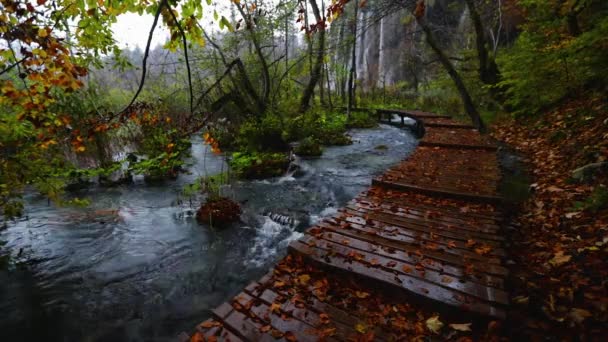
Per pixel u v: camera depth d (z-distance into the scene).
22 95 2.08
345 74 17.27
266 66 10.05
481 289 2.17
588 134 5.42
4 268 3.89
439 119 11.74
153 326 2.98
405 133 12.82
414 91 21.03
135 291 3.48
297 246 2.87
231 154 9.66
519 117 9.19
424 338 1.89
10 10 1.69
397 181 4.65
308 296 2.27
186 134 2.92
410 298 2.21
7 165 3.35
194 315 3.12
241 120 11.23
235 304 2.20
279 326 1.98
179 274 3.77
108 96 8.15
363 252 2.75
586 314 2.09
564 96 7.82
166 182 7.29
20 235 4.71
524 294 2.46
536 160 5.77
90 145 7.52
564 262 2.69
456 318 2.06
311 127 10.68
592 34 6.19
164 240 4.55
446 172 5.09
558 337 2.01
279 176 7.48
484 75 10.52
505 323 2.01
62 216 5.38
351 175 7.32
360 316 2.08
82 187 6.93
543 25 8.59
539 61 7.72
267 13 8.80
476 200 3.92
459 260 2.55
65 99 5.45
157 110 6.62
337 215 3.59
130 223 5.09
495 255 2.59
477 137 7.98
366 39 29.69
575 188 3.98
